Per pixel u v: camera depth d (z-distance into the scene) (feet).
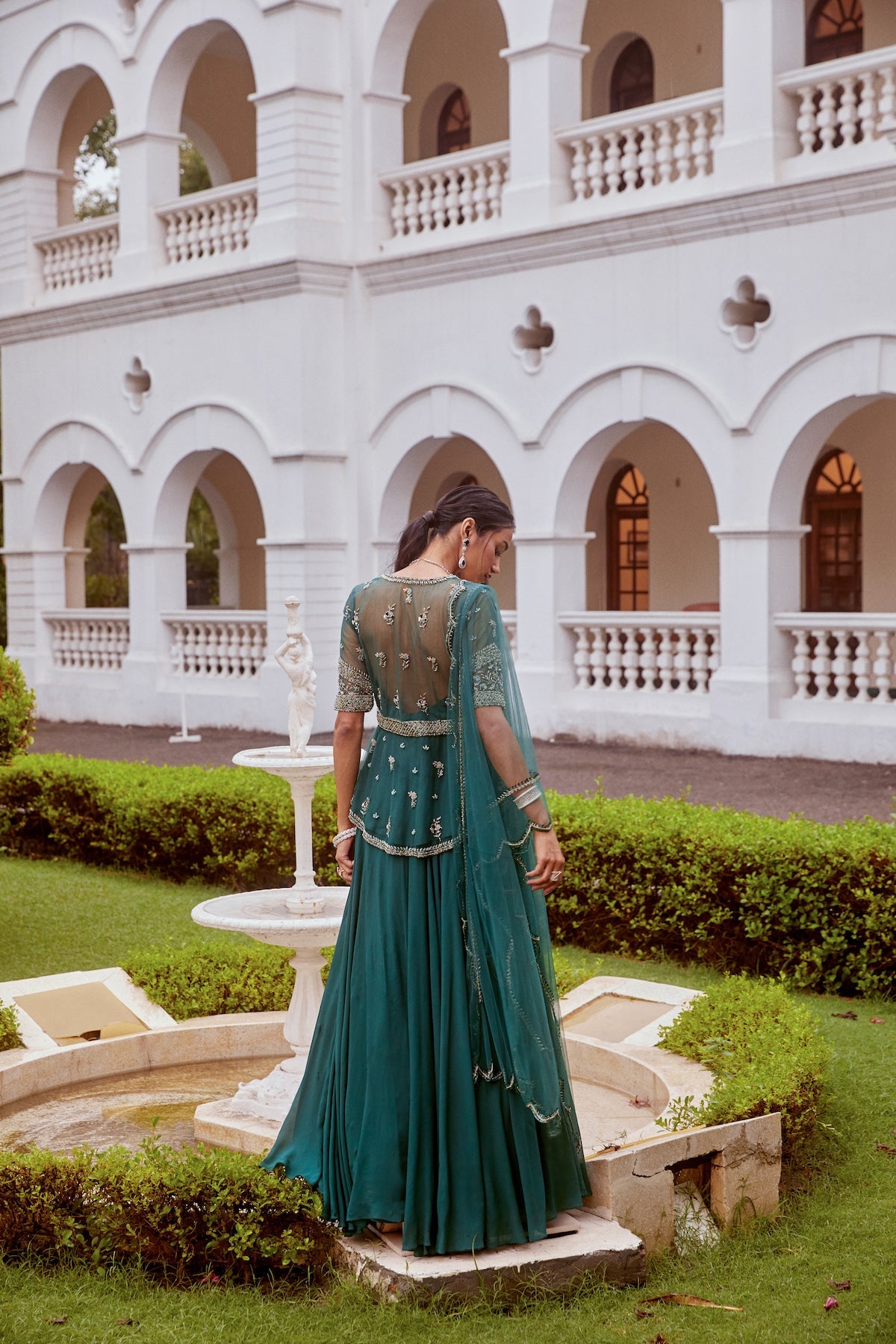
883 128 39.04
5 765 27.53
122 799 31.71
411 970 12.19
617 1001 19.26
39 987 20.07
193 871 31.37
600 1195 12.75
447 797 12.37
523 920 12.19
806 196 41.55
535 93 48.96
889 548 53.11
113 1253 12.52
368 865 12.58
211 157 70.79
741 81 43.70
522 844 12.25
